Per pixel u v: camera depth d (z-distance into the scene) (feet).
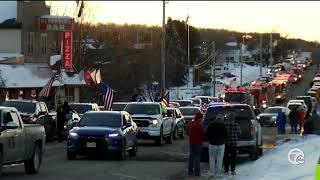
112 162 110.52
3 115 80.69
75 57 316.60
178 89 424.46
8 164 81.76
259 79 488.85
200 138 91.61
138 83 403.13
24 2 255.91
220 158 91.04
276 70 627.46
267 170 87.15
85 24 358.02
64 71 265.34
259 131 119.75
